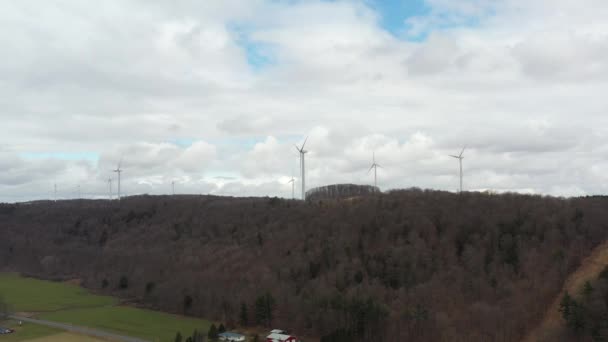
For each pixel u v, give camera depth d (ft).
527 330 339.77
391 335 349.41
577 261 393.70
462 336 337.52
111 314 465.06
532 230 442.50
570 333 315.78
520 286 380.78
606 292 326.03
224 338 362.74
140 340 365.40
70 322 428.97
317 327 381.60
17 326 413.18
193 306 467.11
